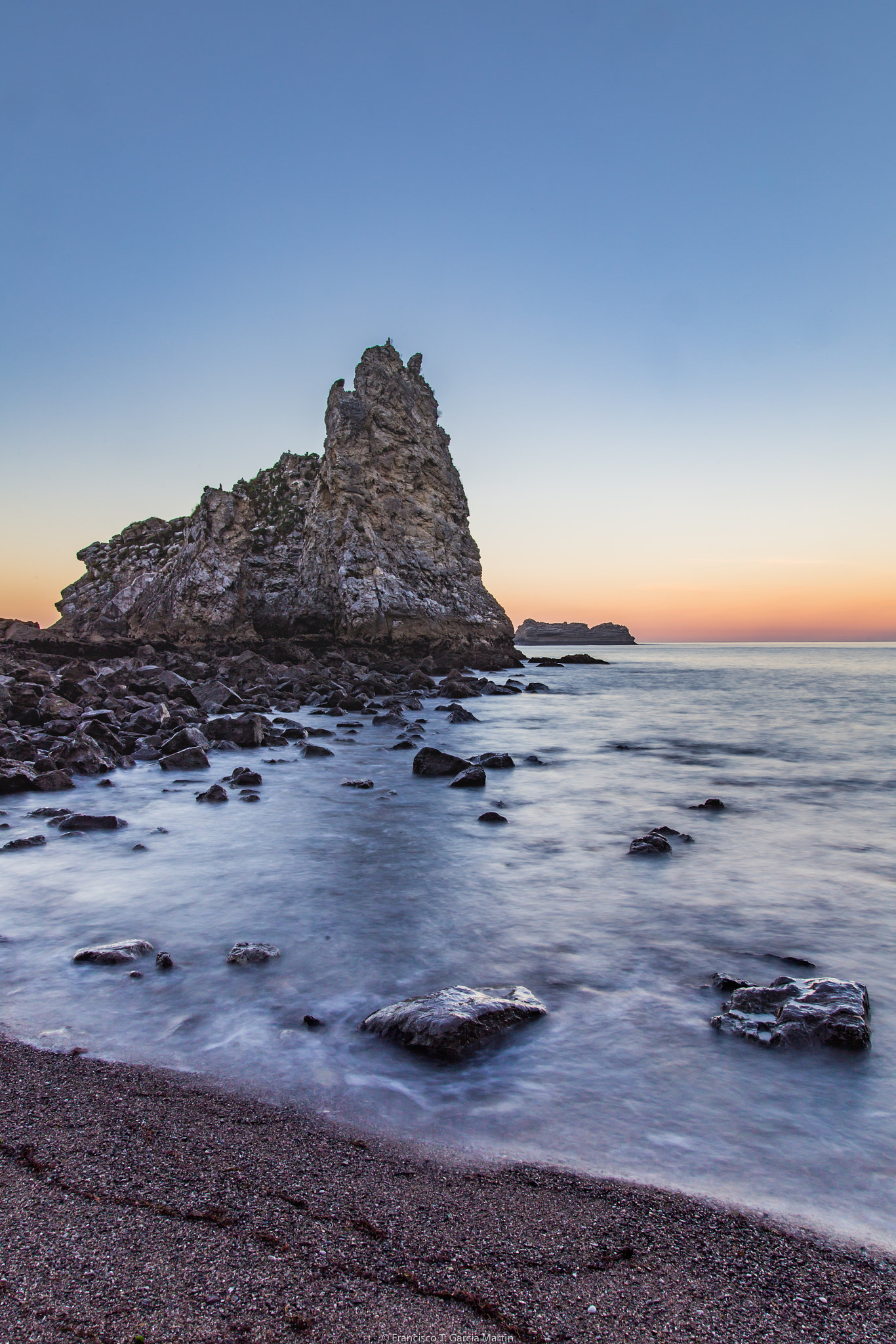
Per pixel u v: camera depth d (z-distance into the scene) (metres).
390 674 40.38
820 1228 2.46
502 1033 3.81
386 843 8.05
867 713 26.41
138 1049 3.70
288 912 5.83
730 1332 2.01
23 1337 1.93
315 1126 3.03
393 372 54.09
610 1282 2.18
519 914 5.80
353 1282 2.16
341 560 46.91
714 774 13.23
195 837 8.25
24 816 9.30
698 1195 2.62
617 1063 3.57
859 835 8.54
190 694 21.12
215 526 46.41
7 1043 3.76
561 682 45.47
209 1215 2.44
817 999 4.06
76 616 52.56
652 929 5.48
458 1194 2.60
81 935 5.33
